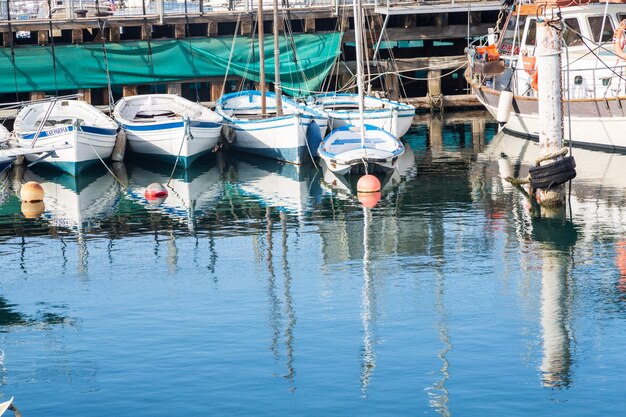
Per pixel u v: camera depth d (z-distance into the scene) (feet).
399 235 82.23
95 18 135.13
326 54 143.13
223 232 84.89
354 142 112.06
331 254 77.20
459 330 60.23
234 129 117.70
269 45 141.38
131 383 53.83
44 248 81.41
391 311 63.87
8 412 51.01
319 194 98.63
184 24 139.33
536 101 118.73
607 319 61.52
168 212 92.79
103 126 114.83
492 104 128.98
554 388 52.19
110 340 60.03
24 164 115.44
